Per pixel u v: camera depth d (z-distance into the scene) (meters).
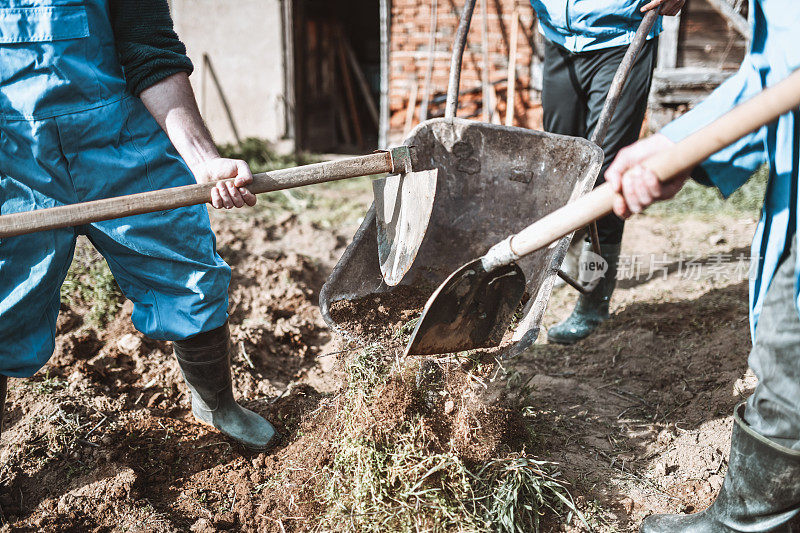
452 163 2.74
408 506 2.16
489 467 2.34
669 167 1.51
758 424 1.88
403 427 2.30
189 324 2.31
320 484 2.36
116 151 2.10
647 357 3.29
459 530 2.15
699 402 2.90
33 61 1.90
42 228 1.86
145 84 2.09
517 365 3.36
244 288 3.88
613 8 3.04
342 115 10.45
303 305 3.82
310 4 8.95
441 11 7.14
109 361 3.13
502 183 2.70
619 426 2.84
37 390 2.83
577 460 2.61
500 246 1.87
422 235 2.14
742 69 1.84
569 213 1.70
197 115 2.16
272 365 3.29
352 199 6.07
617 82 2.62
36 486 2.42
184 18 7.79
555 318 3.83
